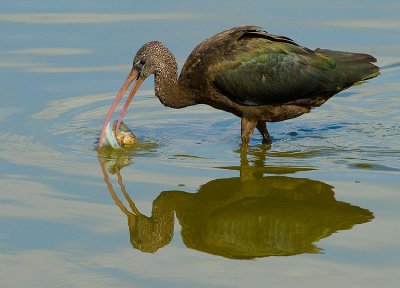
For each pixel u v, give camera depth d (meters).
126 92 18.08
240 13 20.66
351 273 9.95
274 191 12.70
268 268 10.25
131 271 10.13
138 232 11.28
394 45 19.28
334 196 12.38
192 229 11.56
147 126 16.39
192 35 19.30
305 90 15.00
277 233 11.36
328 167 13.70
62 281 9.82
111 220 11.62
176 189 12.78
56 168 13.70
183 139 15.53
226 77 14.90
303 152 14.61
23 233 11.16
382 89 18.39
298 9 21.02
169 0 21.83
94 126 16.02
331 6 21.28
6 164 13.86
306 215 11.84
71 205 12.12
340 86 15.07
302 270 10.12
